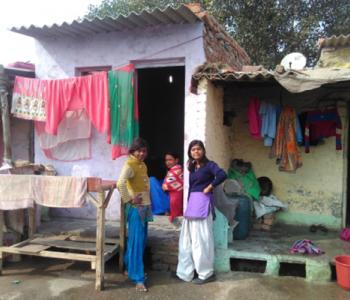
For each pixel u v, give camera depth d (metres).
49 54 6.80
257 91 6.90
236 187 6.05
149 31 6.18
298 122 6.41
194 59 5.91
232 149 7.16
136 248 4.65
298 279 4.90
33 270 5.25
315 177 6.71
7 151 6.24
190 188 4.94
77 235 5.66
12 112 6.32
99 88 5.88
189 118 5.81
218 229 5.30
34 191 4.80
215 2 12.42
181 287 4.67
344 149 6.56
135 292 4.53
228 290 4.57
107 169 6.53
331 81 4.93
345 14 12.41
